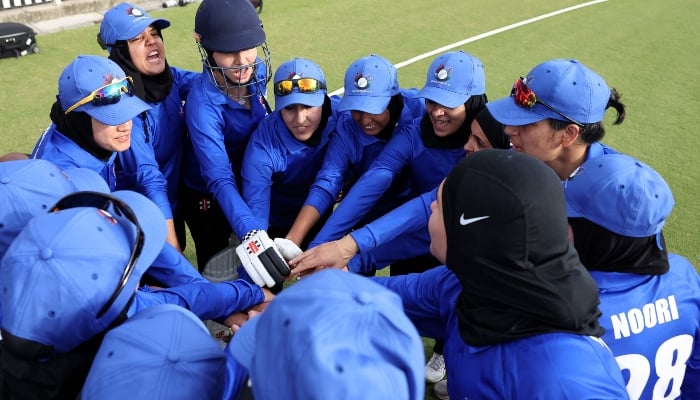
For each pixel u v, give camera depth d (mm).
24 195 1745
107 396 1275
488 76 7371
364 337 1036
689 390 1934
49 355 1398
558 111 2174
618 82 7309
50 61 7000
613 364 1469
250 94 3049
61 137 2484
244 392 1177
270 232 3369
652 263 1748
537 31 9000
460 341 1623
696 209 4844
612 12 9969
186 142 3330
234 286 2236
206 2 2826
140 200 1902
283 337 1053
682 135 6066
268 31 8359
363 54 7812
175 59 7219
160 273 2295
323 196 2891
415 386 1076
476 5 10094
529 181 1393
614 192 1695
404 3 9961
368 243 2492
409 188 3148
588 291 1438
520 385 1430
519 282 1396
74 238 1425
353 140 2977
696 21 9617
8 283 1412
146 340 1360
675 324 1779
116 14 2936
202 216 3516
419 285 1934
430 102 2689
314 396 969
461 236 1454
